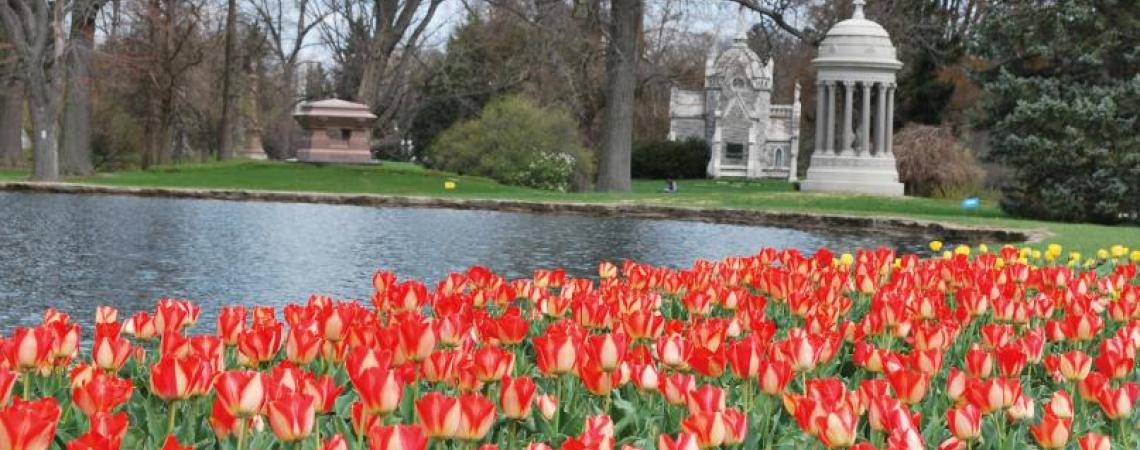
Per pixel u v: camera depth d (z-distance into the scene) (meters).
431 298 8.61
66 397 5.88
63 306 15.62
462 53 67.50
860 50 44.12
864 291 9.96
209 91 69.31
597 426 4.42
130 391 5.21
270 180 45.22
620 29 45.09
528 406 5.02
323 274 19.59
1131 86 32.31
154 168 48.28
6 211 31.80
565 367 5.65
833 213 33.16
